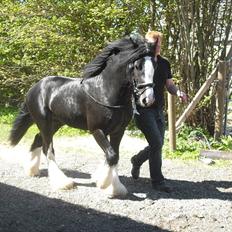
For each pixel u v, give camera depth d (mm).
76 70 7703
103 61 4059
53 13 7582
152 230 3564
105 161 4211
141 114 4246
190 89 6969
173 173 5145
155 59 3834
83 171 5059
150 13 7312
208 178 4996
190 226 3650
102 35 7656
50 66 7848
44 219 3684
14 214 3748
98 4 7242
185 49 6879
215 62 6934
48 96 4418
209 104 6879
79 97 4172
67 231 3484
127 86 3918
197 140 6555
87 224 3625
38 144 4750
